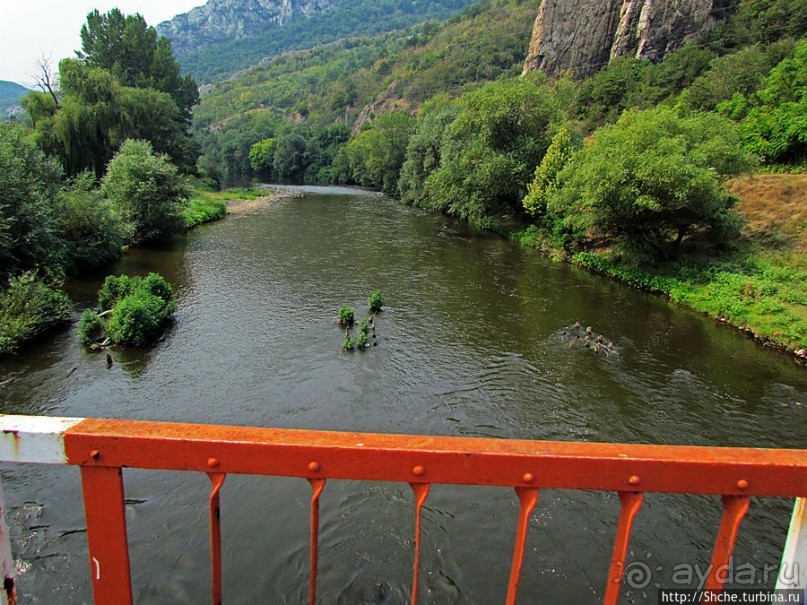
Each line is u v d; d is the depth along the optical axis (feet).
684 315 60.29
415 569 5.68
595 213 73.05
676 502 27.94
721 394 41.11
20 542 24.53
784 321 52.49
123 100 130.00
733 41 168.45
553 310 61.00
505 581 23.16
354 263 81.82
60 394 38.70
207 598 22.25
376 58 546.26
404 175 170.91
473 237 107.55
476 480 5.32
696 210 67.92
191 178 172.65
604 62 211.82
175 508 26.96
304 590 22.66
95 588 5.75
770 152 97.40
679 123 73.36
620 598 21.99
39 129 107.65
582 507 27.48
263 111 508.94
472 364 45.44
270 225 117.08
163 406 37.32
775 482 5.22
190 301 61.00
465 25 432.25
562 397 39.88
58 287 61.93
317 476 5.34
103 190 91.04
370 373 43.06
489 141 111.45
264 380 41.45
